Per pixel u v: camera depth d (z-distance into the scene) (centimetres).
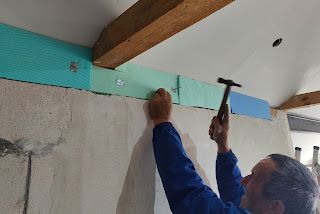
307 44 168
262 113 203
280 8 131
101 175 100
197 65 143
